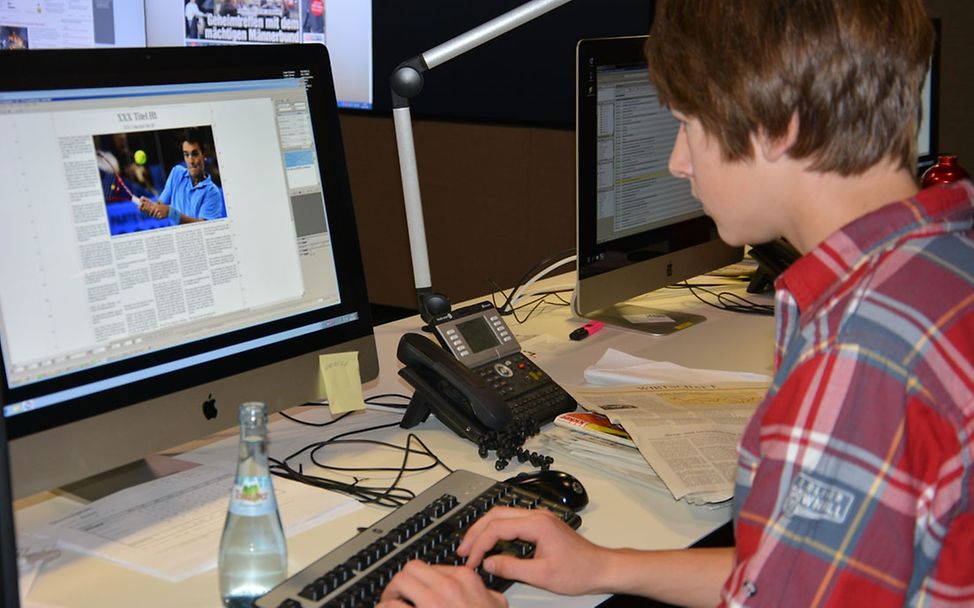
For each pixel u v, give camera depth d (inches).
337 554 41.0
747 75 31.7
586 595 41.9
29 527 46.0
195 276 49.6
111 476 51.4
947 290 29.4
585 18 150.8
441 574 37.6
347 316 57.5
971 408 28.5
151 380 47.6
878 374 28.5
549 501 48.4
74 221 44.8
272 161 53.4
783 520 29.5
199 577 42.2
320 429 60.3
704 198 35.6
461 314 64.6
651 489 52.6
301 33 176.4
